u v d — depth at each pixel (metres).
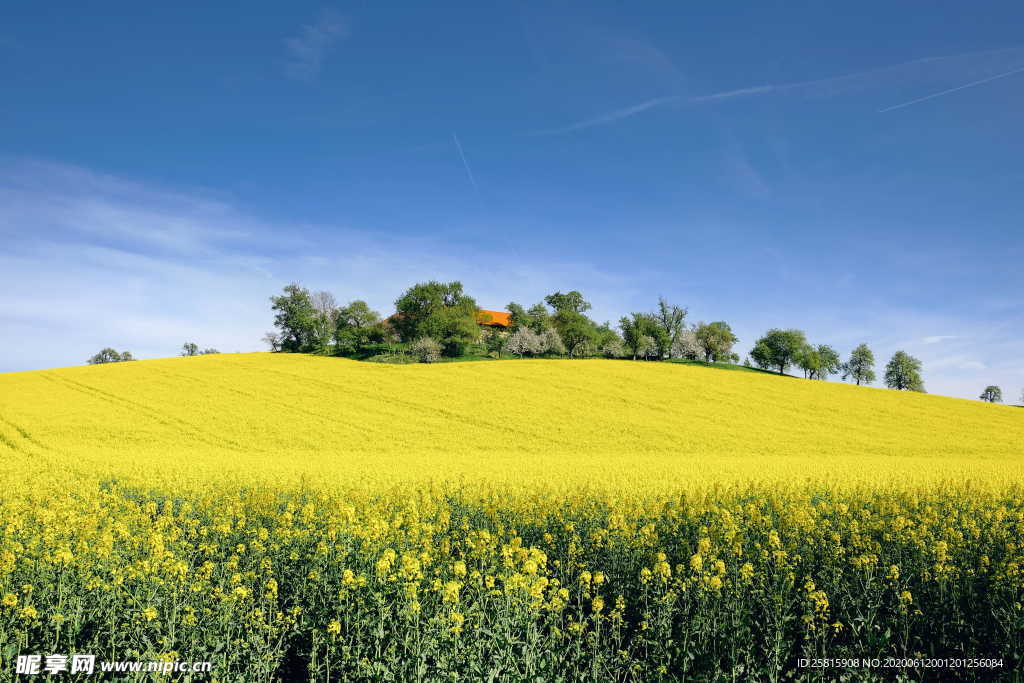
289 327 114.25
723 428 47.75
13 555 8.00
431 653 6.21
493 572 8.34
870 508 13.73
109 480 19.00
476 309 121.50
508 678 6.02
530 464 27.47
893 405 63.09
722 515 10.84
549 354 109.31
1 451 31.16
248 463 26.17
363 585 7.36
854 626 7.24
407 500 13.30
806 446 42.88
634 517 11.80
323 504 13.29
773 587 7.96
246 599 7.93
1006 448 44.53
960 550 9.55
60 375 67.50
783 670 6.80
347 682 6.33
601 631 7.37
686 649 6.73
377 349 106.62
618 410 52.53
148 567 7.67
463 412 49.53
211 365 74.44
